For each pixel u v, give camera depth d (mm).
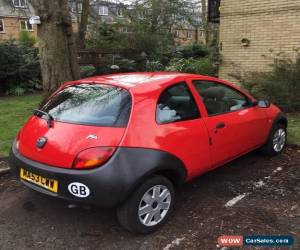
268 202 4254
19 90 13062
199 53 20891
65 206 4223
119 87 3783
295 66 8664
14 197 4488
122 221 3488
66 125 3605
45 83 7629
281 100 8602
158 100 3785
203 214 3988
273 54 9703
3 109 9820
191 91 4230
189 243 3453
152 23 23219
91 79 4215
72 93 4059
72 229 3736
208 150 4234
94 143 3338
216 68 12078
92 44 19047
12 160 3934
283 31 9438
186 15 25438
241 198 4367
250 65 10258
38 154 3609
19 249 3412
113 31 19141
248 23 10094
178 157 3768
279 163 5535
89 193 3270
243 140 4895
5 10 37250
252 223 3785
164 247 3396
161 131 3646
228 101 4789
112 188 3244
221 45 10820
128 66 16109
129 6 23766
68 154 3375
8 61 12930
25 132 3973
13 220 3938
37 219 3947
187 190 4605
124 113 3521
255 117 5113
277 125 5762
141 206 3502
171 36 23125
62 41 7520
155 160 3479
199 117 4191
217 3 11602
